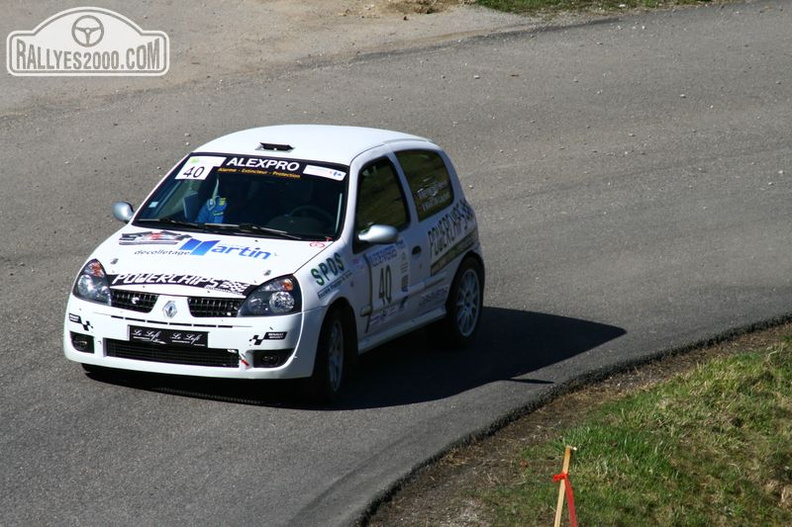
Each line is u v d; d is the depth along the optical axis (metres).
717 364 38.00
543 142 69.94
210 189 35.34
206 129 68.88
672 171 66.44
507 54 87.19
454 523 25.78
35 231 52.12
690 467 30.81
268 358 30.89
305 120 70.56
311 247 33.09
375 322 34.62
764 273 50.78
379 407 32.91
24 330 38.31
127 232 34.25
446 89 78.56
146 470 27.39
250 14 93.62
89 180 60.19
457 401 33.91
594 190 62.50
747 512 29.92
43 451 28.20
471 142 69.06
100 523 24.59
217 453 28.64
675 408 33.81
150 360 31.17
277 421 31.05
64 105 72.62
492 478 28.44
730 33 95.44
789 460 32.53
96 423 30.11
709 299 46.91
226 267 31.86
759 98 80.31
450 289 38.84
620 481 28.86
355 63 83.19
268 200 34.72
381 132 39.75
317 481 27.38
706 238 55.69
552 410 34.28
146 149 65.44
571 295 46.94
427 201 38.38
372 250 34.59
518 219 57.38
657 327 43.12
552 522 26.03
